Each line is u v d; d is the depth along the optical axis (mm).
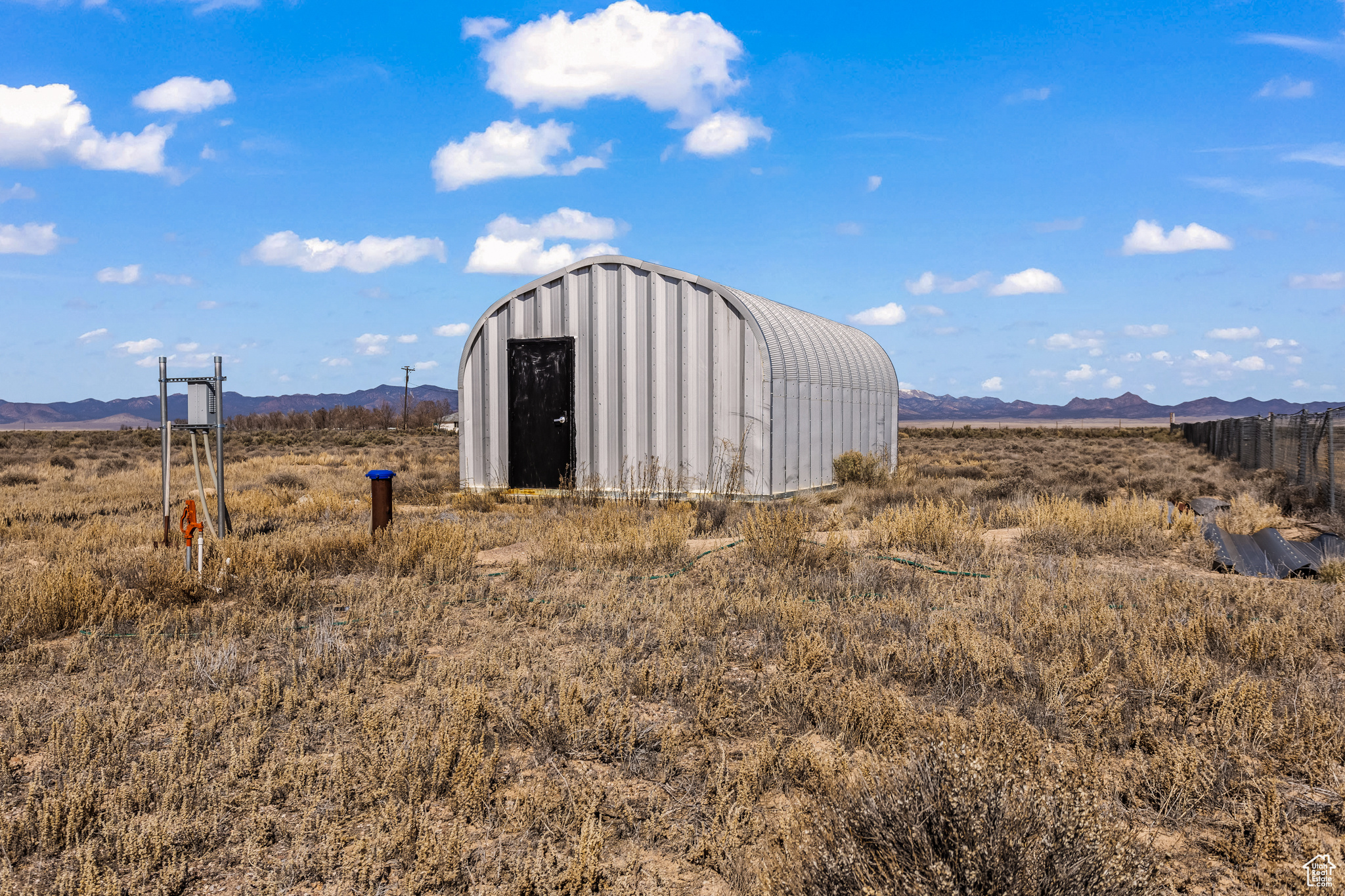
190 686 6480
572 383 19953
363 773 4816
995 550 11789
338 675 6668
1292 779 4832
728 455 18297
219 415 12703
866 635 7562
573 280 19953
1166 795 4551
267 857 4094
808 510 16594
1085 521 13094
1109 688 6223
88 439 68250
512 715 5605
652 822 4301
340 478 27234
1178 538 12539
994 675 6297
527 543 13492
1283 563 10938
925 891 3127
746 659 7246
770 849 3836
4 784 4859
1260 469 26234
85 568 10016
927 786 3693
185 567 9672
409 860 3998
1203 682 6031
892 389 29266
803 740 5211
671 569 10930
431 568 10508
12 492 22531
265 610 8898
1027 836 3293
